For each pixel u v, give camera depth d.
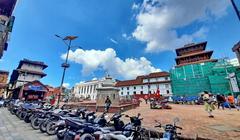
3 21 14.02
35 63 47.50
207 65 43.19
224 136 5.65
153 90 61.03
